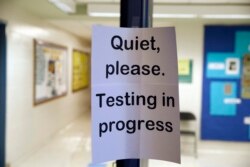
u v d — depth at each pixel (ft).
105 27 3.84
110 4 14.74
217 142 17.28
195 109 17.29
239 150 17.13
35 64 15.93
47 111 18.39
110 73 3.92
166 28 3.94
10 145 13.20
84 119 26.78
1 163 12.60
